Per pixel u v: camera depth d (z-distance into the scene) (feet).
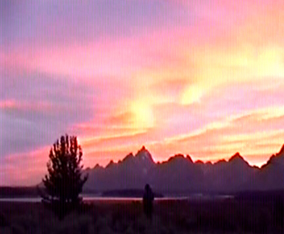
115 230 145.48
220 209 175.52
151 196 169.27
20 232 135.64
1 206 171.12
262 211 173.17
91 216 151.53
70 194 165.99
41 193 169.68
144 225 150.00
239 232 158.61
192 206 183.42
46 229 140.05
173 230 150.30
